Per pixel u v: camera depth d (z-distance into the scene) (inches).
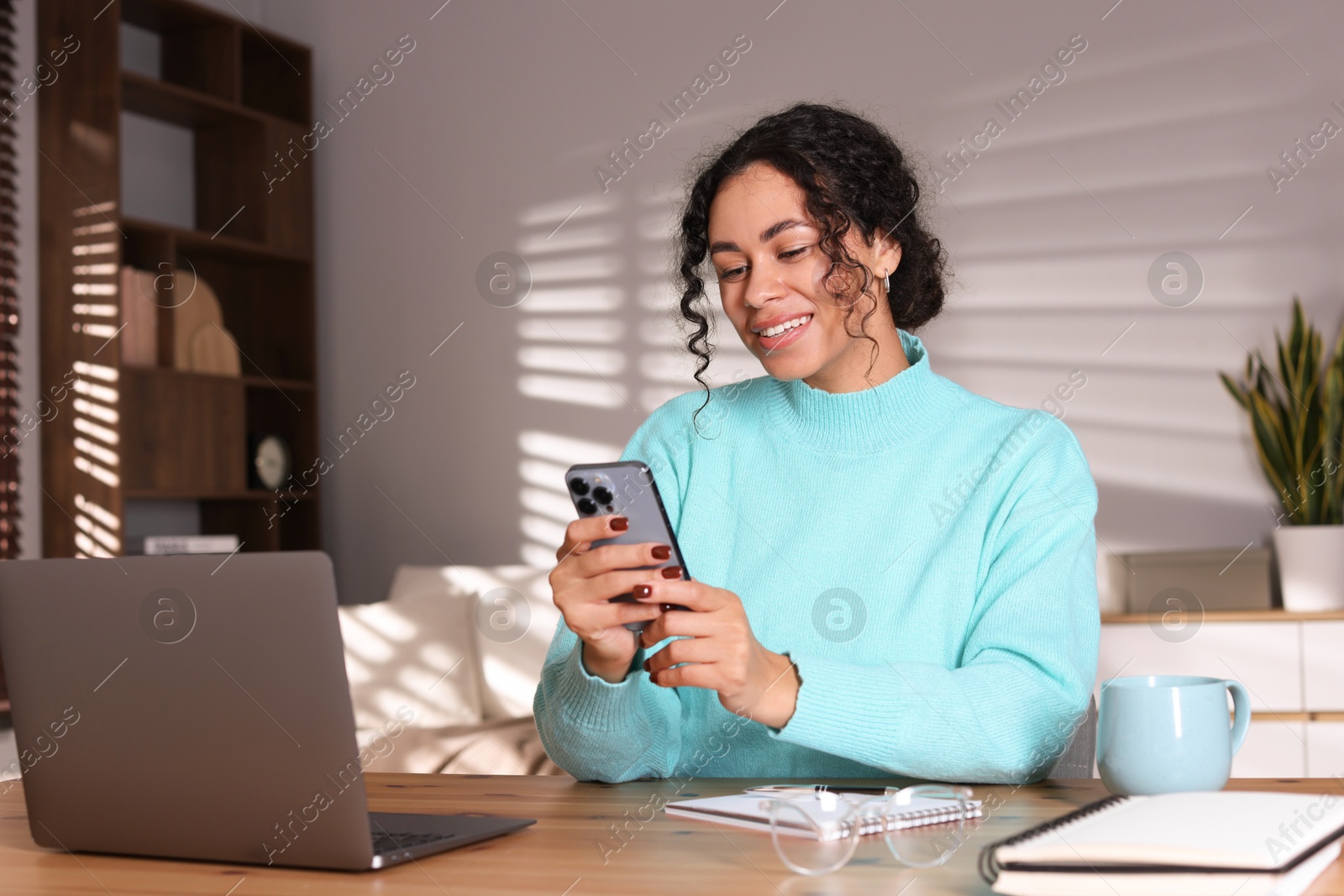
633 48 149.1
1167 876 22.5
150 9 146.9
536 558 152.3
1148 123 124.2
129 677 30.5
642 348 147.2
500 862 28.9
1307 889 23.5
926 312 52.6
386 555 159.9
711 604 35.0
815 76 138.8
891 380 50.0
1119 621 111.7
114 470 131.6
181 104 147.5
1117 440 124.1
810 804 31.2
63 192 135.1
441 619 126.6
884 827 30.1
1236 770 107.7
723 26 144.0
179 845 30.7
